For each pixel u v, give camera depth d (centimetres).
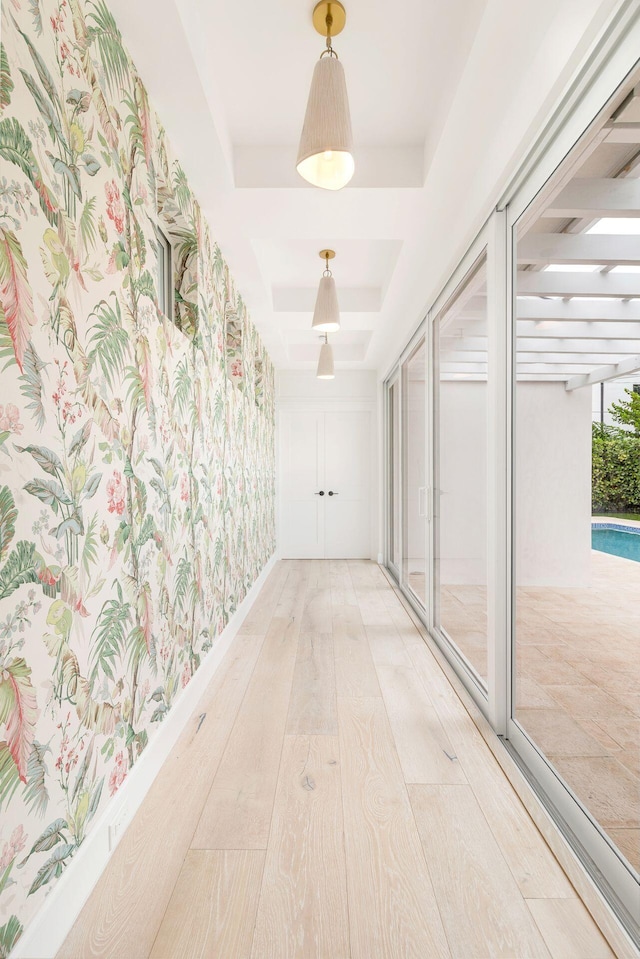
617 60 126
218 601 291
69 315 120
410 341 429
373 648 319
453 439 292
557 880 135
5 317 95
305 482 657
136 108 164
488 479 216
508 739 205
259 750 199
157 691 182
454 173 221
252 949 114
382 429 625
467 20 160
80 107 126
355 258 360
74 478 121
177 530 208
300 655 306
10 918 95
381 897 129
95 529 132
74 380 122
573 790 152
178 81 170
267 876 136
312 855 143
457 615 284
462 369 270
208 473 266
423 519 372
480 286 239
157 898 128
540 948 115
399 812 162
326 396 651
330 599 446
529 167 177
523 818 160
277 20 169
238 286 358
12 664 96
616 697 129
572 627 155
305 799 169
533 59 153
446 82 189
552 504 168
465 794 172
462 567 273
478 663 247
